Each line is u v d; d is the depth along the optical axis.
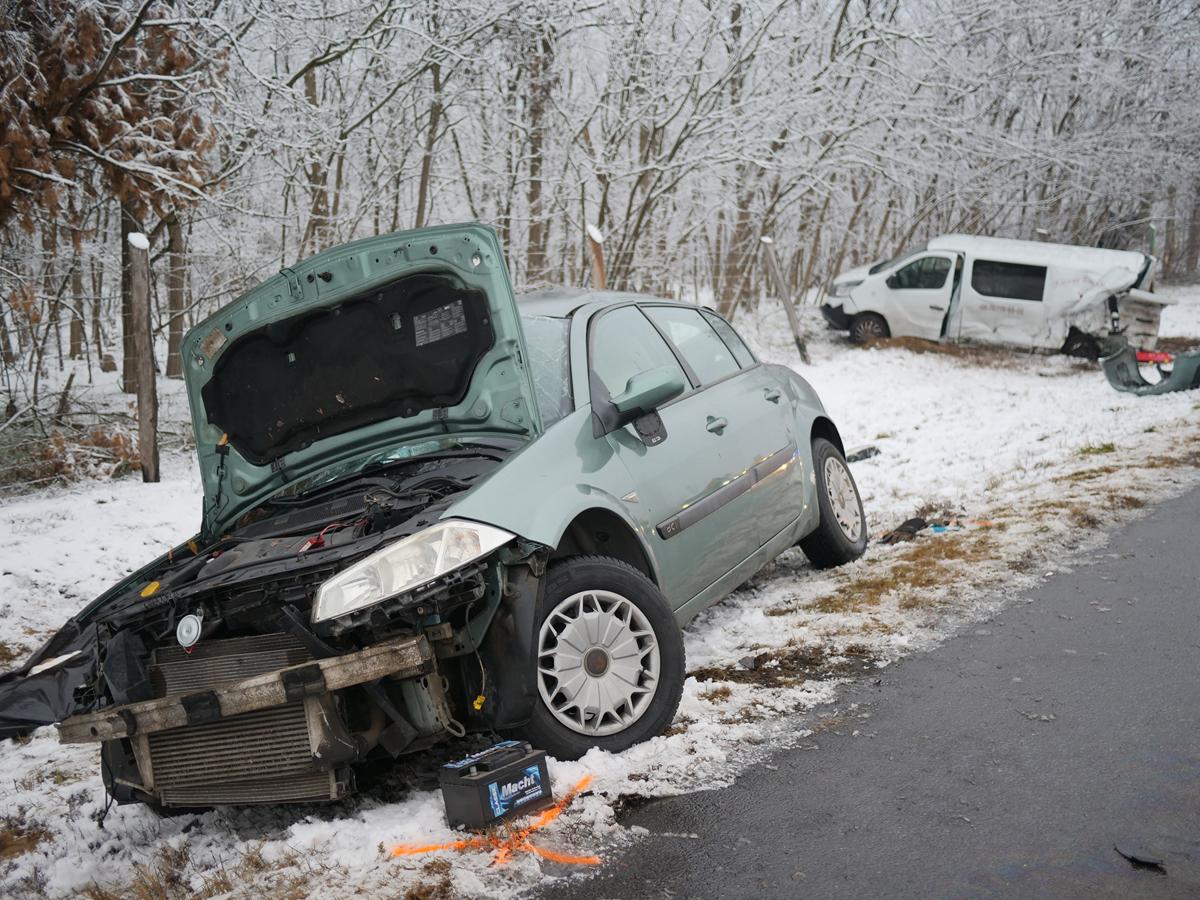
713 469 5.27
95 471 11.52
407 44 16.62
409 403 4.65
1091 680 4.44
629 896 3.06
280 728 3.72
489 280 4.34
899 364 19.45
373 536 3.86
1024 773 3.63
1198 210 41.84
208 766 3.83
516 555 3.89
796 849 3.25
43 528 9.11
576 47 20.28
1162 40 31.66
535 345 5.01
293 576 3.72
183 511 9.67
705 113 20.91
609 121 20.42
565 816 3.59
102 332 18.55
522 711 3.86
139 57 12.34
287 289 4.67
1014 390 16.41
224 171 14.23
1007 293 20.47
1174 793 3.38
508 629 3.87
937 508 8.18
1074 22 27.42
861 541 6.95
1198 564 6.00
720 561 5.29
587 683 4.11
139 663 3.92
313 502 4.62
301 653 3.72
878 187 29.06
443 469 4.39
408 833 3.58
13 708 4.16
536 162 19.55
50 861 4.10
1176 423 10.97
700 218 21.59
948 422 13.28
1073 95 30.03
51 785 4.98
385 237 4.48
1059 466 9.27
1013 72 25.62
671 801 3.67
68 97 11.41
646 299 5.82
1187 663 4.54
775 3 20.06
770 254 20.05
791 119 21.62
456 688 4.01
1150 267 20.14
